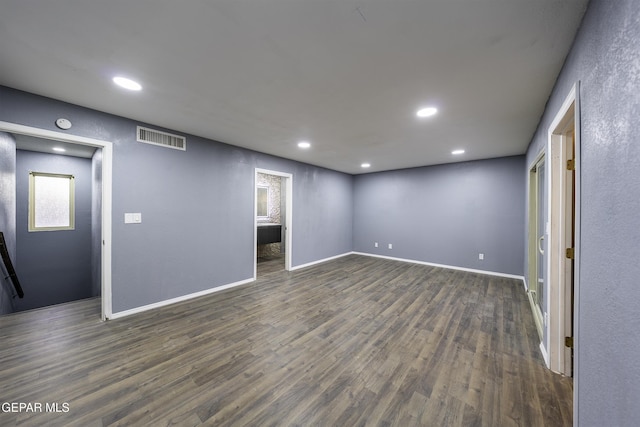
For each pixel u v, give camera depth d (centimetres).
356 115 265
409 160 499
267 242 622
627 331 83
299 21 133
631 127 81
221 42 152
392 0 118
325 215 598
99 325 264
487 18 129
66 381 180
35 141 377
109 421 147
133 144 290
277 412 155
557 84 185
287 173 495
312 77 192
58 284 473
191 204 345
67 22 135
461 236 511
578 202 130
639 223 77
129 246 290
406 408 159
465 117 267
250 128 312
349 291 381
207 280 366
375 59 168
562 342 193
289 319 284
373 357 213
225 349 223
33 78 196
